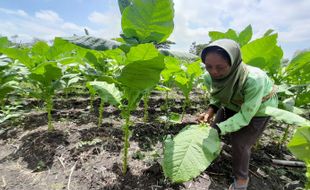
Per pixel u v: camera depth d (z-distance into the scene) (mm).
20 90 3111
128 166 2211
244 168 2041
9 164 2299
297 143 1295
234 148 2031
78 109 3980
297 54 2842
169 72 3338
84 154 2371
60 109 3967
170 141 1696
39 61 2768
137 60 1546
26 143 2645
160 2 1614
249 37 3617
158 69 1623
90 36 1861
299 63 2795
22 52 2496
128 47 1795
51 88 2639
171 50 2193
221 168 2473
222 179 2326
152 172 2145
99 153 2416
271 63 2939
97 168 2172
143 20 1721
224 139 3244
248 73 1868
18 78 3414
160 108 4273
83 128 2973
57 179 2051
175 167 1490
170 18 1709
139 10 1692
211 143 1634
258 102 1768
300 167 2789
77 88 5691
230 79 1838
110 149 2508
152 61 1551
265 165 2744
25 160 2363
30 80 2781
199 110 4492
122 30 1828
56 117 3492
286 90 2475
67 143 2572
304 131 1227
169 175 1478
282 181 2520
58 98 4715
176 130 3254
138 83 1738
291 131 4039
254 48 2600
